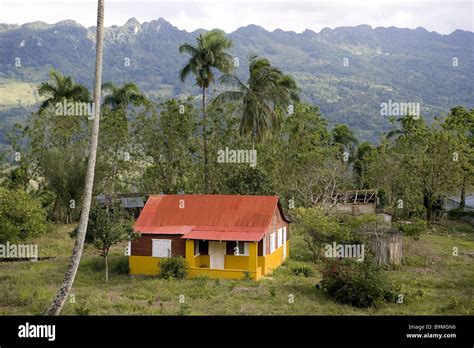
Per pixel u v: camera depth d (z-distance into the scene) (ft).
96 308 75.31
